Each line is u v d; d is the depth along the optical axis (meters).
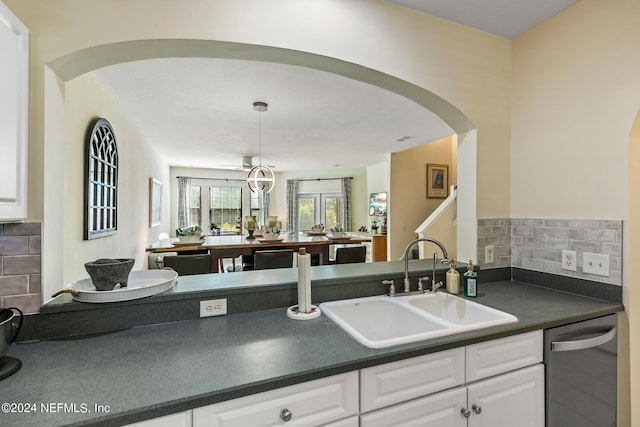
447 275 1.78
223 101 3.18
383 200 7.00
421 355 1.09
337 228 4.56
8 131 0.95
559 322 1.36
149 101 3.16
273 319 1.37
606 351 1.47
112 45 1.24
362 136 4.67
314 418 0.95
